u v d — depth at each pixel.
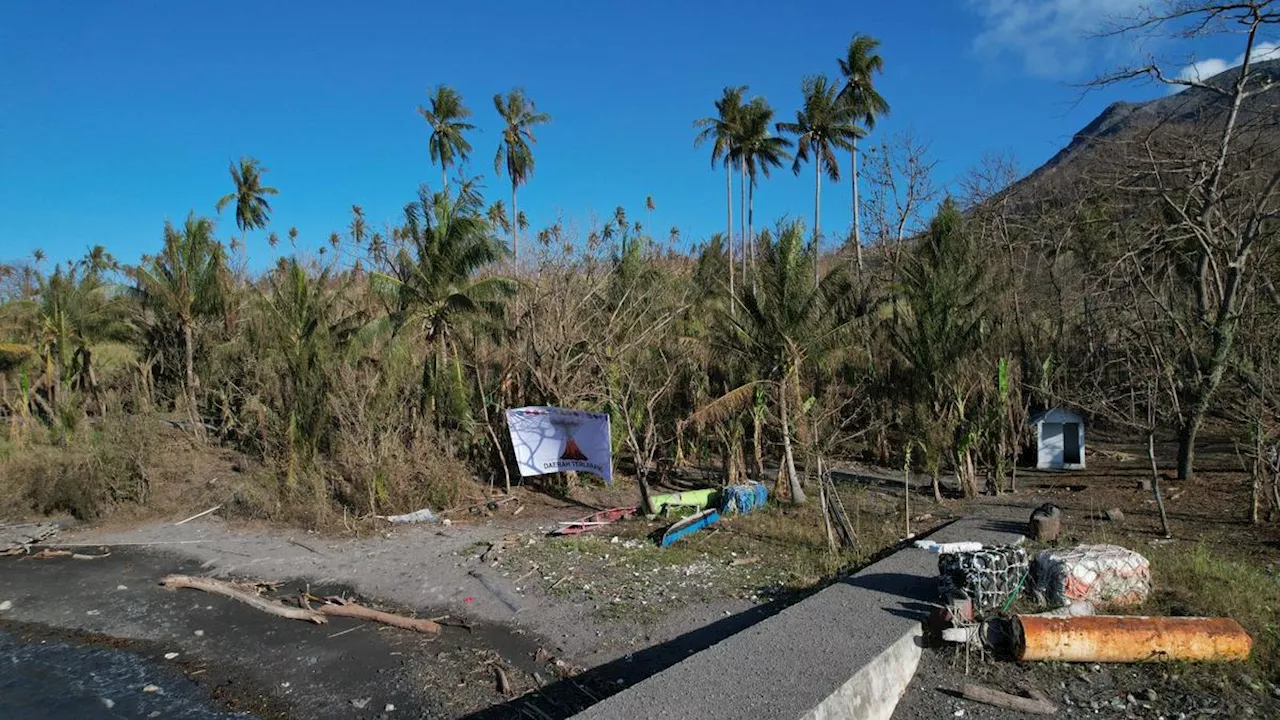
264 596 11.05
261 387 20.77
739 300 16.12
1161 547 10.38
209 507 16.58
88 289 26.58
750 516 14.16
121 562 13.23
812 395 17.16
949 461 18.09
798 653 6.55
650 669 7.88
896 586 8.46
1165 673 6.62
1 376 27.02
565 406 17.77
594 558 11.88
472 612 9.93
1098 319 19.61
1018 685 6.60
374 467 15.52
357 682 8.07
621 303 18.58
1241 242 14.38
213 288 25.50
